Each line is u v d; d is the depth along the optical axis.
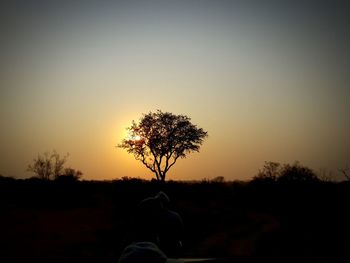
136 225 6.45
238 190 39.34
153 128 52.28
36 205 32.22
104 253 15.76
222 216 26.42
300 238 14.74
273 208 29.38
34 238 19.03
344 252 11.99
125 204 32.97
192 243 18.67
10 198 34.38
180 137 52.62
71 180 43.50
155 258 4.11
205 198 38.03
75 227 22.48
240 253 15.05
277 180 36.00
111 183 44.84
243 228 21.98
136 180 43.66
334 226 17.77
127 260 4.09
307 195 30.16
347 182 31.64
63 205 32.56
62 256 15.29
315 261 11.02
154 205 6.50
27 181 42.50
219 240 18.80
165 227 6.50
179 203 33.62
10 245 17.22
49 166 47.72
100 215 27.66
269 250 12.75
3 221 24.00
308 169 35.88
